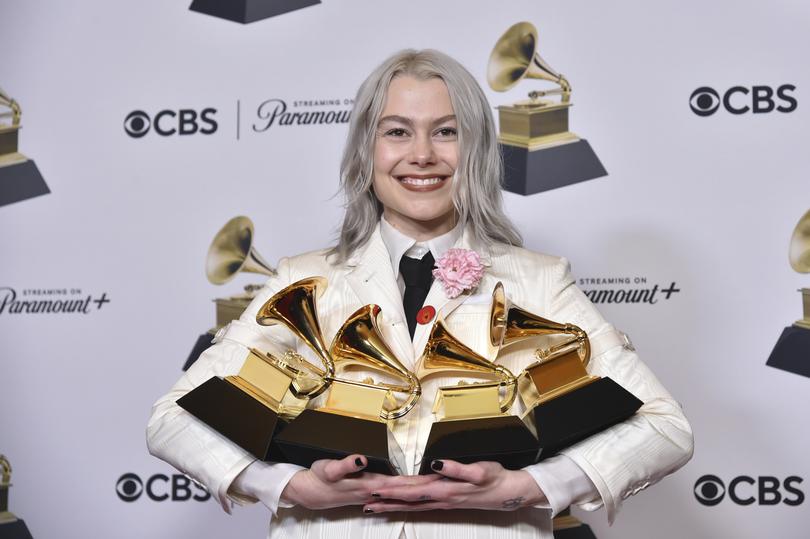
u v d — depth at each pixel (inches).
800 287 101.2
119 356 110.0
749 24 102.9
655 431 61.6
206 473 62.1
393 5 108.0
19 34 112.2
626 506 104.0
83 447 110.4
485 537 60.1
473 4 107.0
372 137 68.5
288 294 64.1
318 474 58.6
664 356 102.9
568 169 105.0
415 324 66.8
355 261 69.5
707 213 102.7
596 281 104.0
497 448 57.5
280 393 62.4
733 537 101.8
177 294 109.7
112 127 110.9
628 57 104.5
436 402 61.5
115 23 111.2
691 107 103.4
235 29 109.7
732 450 101.9
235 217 109.3
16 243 111.5
